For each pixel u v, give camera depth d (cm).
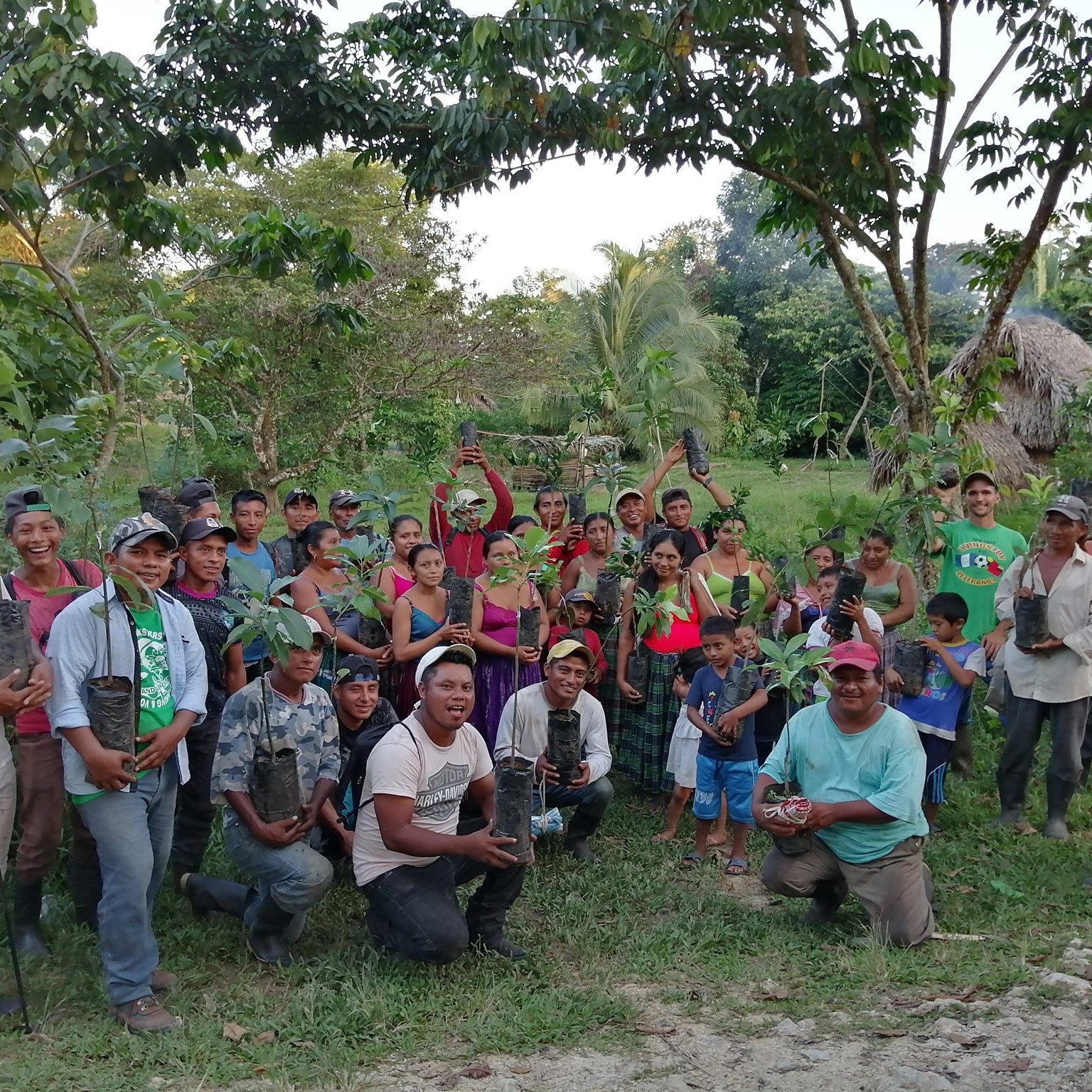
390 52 869
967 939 478
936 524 686
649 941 477
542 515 709
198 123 830
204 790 508
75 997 412
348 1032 386
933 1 785
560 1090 348
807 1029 392
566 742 498
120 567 396
